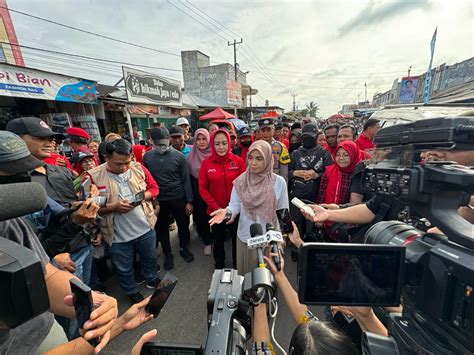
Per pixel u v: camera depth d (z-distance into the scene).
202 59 18.92
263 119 3.29
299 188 2.96
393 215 1.33
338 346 0.68
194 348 0.71
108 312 0.74
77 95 5.95
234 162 2.60
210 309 0.87
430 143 0.73
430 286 0.61
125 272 2.21
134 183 2.20
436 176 0.65
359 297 0.72
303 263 0.72
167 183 2.81
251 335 0.96
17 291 0.38
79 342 0.70
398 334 0.68
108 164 2.08
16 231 0.84
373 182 0.98
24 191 0.49
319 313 2.18
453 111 1.18
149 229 2.30
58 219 1.44
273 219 1.93
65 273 0.95
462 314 0.52
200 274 2.76
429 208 0.68
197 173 3.22
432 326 0.61
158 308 0.82
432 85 12.42
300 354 0.71
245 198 1.93
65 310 0.88
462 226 0.60
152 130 2.82
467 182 0.59
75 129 2.98
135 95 8.01
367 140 3.10
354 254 0.71
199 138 3.19
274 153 3.35
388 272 0.70
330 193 2.47
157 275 2.51
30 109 6.30
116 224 2.12
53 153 2.43
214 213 1.87
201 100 15.85
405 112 1.35
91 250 1.99
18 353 0.70
